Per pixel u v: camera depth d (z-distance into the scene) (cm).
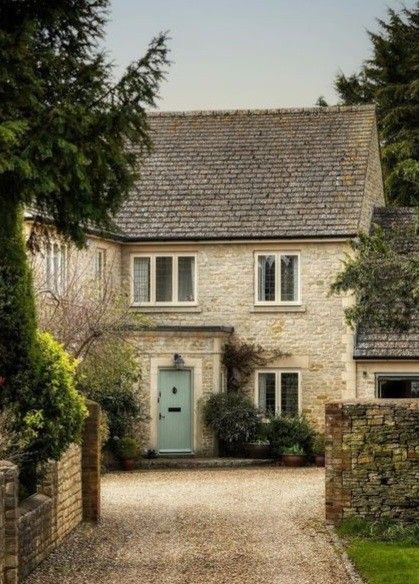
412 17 5519
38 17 1853
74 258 3161
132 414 3366
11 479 1360
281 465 3394
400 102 5316
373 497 2098
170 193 3734
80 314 2848
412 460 2095
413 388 3453
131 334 3278
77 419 1844
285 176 3756
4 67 1716
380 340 3472
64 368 1836
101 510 2289
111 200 1873
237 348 3588
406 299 2158
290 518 2184
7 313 1781
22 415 1769
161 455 3491
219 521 2139
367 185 3775
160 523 2106
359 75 5659
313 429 3462
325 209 3612
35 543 1633
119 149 1839
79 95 1828
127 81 1842
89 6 1884
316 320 3559
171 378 3509
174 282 3622
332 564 1694
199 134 3966
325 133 3916
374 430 2108
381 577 1583
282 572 1627
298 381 3566
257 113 4012
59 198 1844
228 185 3750
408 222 3791
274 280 3591
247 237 3566
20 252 1816
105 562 1695
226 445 3503
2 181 1744
